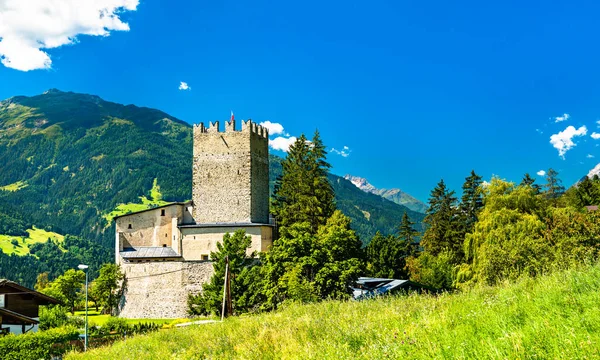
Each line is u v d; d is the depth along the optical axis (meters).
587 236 44.03
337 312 22.50
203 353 20.19
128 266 71.75
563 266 24.34
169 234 83.31
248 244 66.19
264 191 81.38
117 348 30.14
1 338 41.22
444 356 10.37
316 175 83.88
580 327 10.41
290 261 53.09
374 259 88.19
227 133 78.94
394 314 17.23
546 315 11.73
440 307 17.09
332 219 76.56
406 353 11.52
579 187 103.50
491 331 11.67
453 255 80.88
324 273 50.97
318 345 14.80
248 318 29.77
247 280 60.66
